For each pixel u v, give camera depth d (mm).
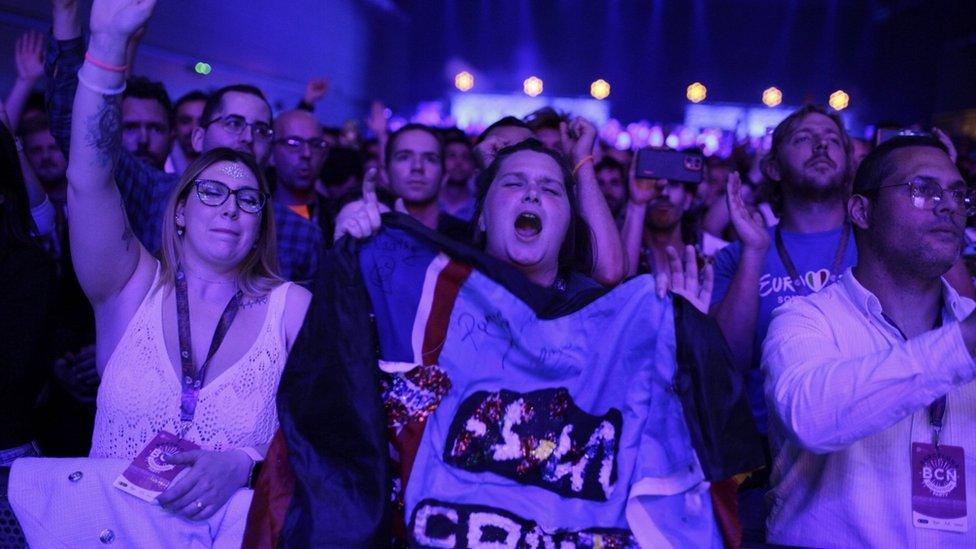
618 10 16359
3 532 2123
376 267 2031
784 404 1873
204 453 2037
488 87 16781
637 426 1976
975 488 1905
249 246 2342
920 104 14609
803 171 3037
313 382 1923
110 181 2182
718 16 16094
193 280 2328
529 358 2018
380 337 2018
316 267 3451
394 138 4199
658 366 1960
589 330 2025
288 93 11914
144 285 2307
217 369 2223
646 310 1981
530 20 16531
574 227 2461
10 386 2336
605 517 1922
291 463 1868
